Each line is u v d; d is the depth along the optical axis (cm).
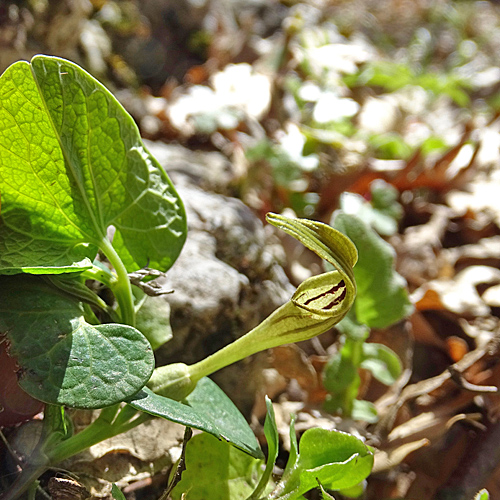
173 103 32
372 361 16
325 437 12
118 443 14
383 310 16
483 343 20
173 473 12
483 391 16
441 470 16
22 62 10
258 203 26
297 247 23
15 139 11
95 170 11
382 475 15
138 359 10
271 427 11
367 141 30
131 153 12
